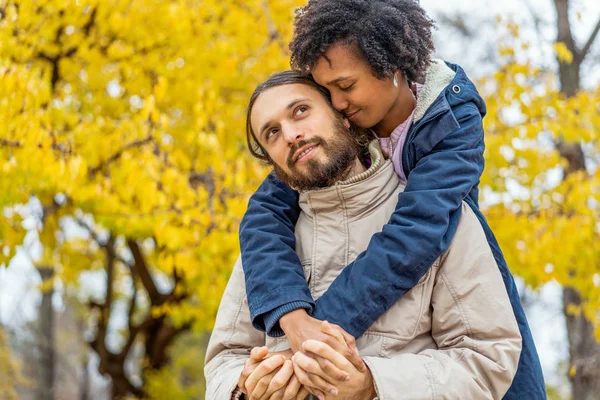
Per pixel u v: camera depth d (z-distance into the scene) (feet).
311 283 5.45
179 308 21.85
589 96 17.35
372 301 4.99
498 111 17.51
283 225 5.66
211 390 5.40
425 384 4.82
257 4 15.81
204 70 15.80
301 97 5.40
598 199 15.97
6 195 13.29
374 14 5.35
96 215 15.06
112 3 14.49
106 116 16.47
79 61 16.58
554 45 17.79
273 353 5.13
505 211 17.42
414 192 5.20
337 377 4.72
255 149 5.95
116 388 30.30
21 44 14.10
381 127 5.83
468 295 5.16
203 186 14.12
